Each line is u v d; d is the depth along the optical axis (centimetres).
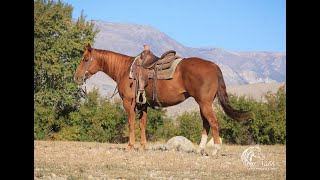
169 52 1484
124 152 1473
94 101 4888
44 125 4678
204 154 1459
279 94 4725
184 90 1449
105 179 959
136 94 1509
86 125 4809
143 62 1498
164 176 1022
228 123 4575
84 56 1631
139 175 1023
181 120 5041
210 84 1403
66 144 2136
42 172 1023
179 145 1830
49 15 4794
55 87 4772
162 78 1459
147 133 4866
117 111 4838
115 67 1598
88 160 1239
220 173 1088
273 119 4519
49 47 4731
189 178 998
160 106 1509
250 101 4712
